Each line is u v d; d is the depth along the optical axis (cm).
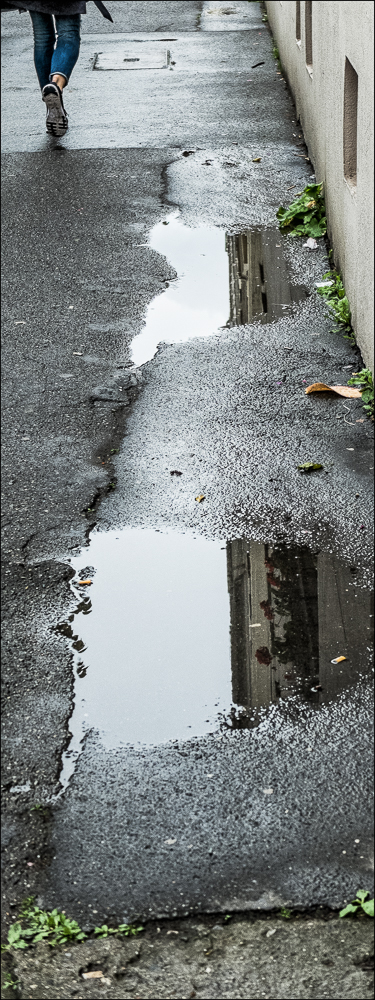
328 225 724
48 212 801
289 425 503
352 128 604
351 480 455
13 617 382
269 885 274
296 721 330
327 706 335
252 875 278
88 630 375
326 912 267
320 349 579
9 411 526
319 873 277
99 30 1490
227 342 595
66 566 409
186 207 802
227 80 1188
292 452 479
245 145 946
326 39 704
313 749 319
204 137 975
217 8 1614
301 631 369
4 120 1055
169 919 267
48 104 955
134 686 348
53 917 269
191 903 271
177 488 456
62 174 883
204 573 403
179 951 259
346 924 263
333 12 652
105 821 296
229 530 427
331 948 257
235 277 680
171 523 433
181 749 321
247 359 573
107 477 467
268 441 490
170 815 297
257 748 320
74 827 295
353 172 618
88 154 933
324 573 398
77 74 1246
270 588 392
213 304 645
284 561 406
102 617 381
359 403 521
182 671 354
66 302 652
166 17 1562
